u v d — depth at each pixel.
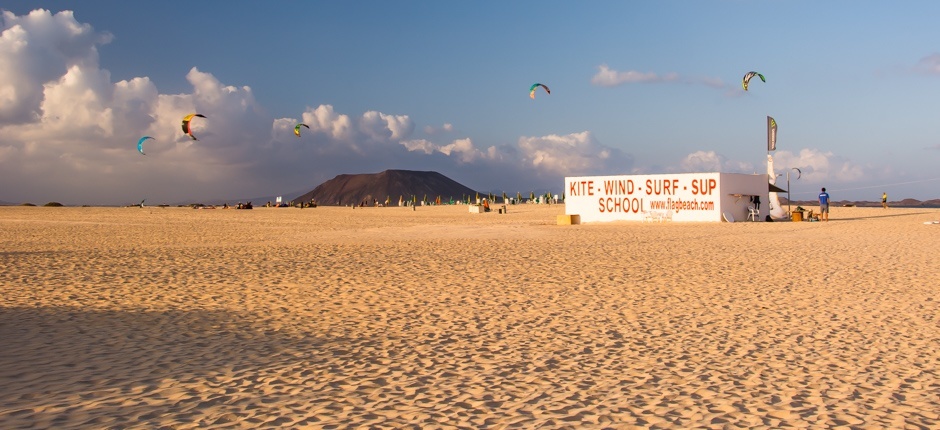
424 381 6.85
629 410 5.89
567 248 22.36
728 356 7.81
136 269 16.88
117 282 14.41
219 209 80.94
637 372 7.14
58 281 14.48
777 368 7.26
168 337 8.93
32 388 6.46
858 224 34.31
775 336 8.84
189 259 19.47
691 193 38.59
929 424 5.52
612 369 7.27
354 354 8.02
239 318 10.30
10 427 5.35
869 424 5.52
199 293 12.80
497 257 19.48
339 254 20.84
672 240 25.47
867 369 7.20
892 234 27.00
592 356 7.86
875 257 18.48
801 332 9.06
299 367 7.41
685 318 10.11
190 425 5.48
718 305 11.18
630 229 32.72
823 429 5.40
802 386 6.59
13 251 22.36
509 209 79.62
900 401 6.13
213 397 6.27
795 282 13.81
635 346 8.34
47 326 9.53
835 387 6.56
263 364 7.54
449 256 19.91
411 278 14.90
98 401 6.09
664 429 5.41
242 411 5.86
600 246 23.00
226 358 7.80
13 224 42.16
